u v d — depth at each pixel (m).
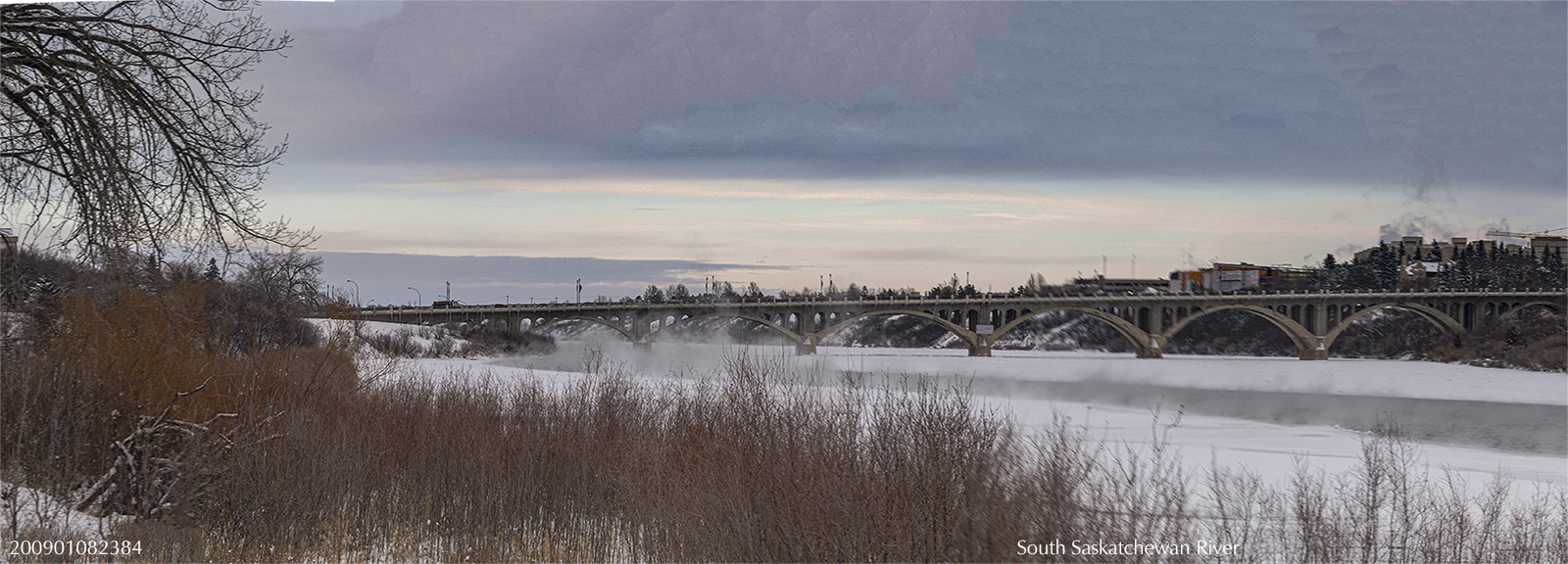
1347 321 157.25
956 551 10.95
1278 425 43.34
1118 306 155.25
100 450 15.25
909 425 11.61
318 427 16.02
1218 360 147.50
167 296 17.00
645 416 16.17
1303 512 13.41
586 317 131.50
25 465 13.97
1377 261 198.50
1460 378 104.88
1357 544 13.24
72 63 15.78
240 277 18.56
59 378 14.90
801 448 12.16
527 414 17.25
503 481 15.55
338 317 24.88
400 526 15.20
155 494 14.75
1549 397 77.62
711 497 12.78
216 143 17.06
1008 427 12.07
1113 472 13.19
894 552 11.00
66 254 16.36
